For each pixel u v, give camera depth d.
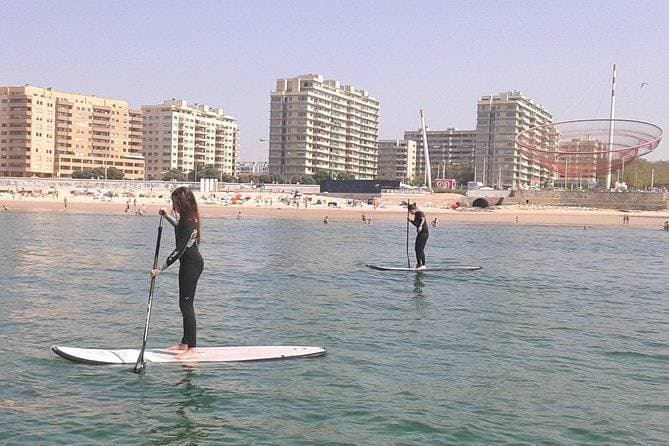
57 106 179.62
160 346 11.04
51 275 20.72
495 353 11.16
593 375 9.87
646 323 14.59
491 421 7.68
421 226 24.52
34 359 9.99
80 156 185.12
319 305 16.02
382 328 13.16
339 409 8.01
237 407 8.04
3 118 174.12
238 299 16.69
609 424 7.66
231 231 56.22
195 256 10.31
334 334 12.46
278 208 108.25
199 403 8.15
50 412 7.70
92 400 8.18
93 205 105.56
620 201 126.12
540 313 15.62
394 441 7.00
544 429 7.45
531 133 145.00
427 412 7.95
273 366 9.95
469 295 18.44
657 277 25.70
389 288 19.48
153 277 9.85
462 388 9.01
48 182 144.00
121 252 30.55
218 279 20.95
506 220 97.88
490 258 33.12
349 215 100.12
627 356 11.17
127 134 196.62
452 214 104.31
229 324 13.20
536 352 11.32
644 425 7.66
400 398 8.50
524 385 9.22
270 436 7.10
